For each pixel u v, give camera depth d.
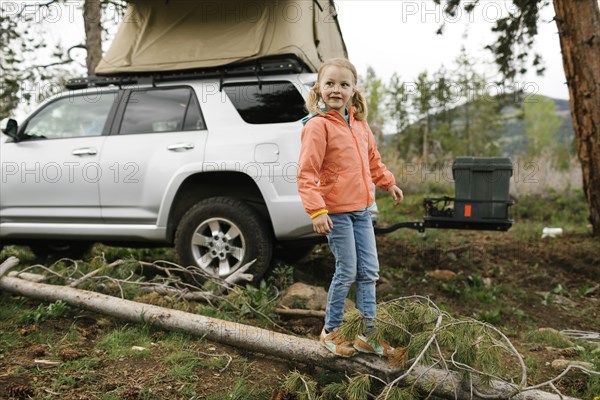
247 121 4.34
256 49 4.43
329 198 2.65
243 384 2.68
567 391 2.90
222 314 3.64
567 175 10.62
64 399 2.46
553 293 5.05
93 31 8.24
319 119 2.65
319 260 5.70
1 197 4.90
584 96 6.52
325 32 5.41
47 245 5.83
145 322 3.32
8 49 8.73
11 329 3.31
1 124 4.73
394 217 8.46
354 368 2.67
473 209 4.61
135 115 4.70
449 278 5.20
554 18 6.61
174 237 4.60
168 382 2.68
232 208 4.23
